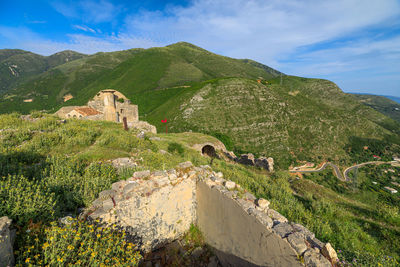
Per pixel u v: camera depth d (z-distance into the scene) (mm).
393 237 4809
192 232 6125
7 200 3275
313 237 3436
